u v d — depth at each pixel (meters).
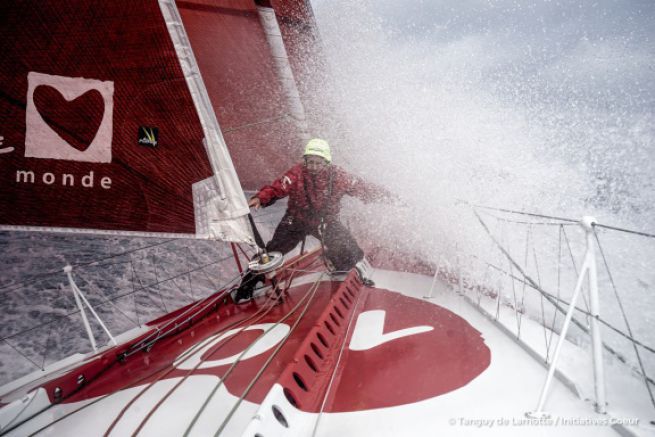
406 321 4.32
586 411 2.65
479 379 3.12
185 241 8.03
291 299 4.93
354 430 2.59
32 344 4.87
